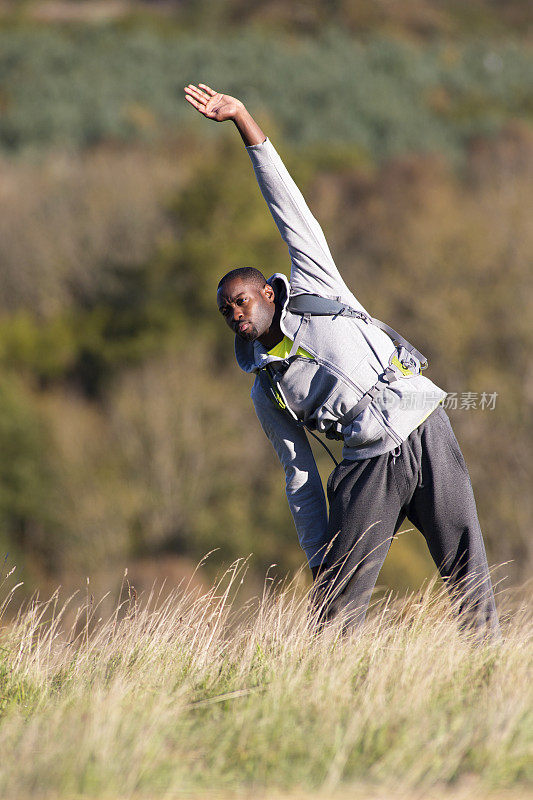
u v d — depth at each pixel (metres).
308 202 131.75
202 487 90.38
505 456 88.00
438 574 12.33
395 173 141.50
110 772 7.86
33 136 165.50
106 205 126.62
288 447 12.73
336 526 11.98
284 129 185.62
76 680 11.30
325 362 11.68
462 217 104.50
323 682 10.02
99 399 112.94
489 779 7.78
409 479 11.77
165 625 12.51
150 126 164.38
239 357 12.56
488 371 90.69
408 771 7.92
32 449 91.00
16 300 125.38
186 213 125.81
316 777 8.01
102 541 88.12
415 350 12.05
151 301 119.19
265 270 123.81
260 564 87.50
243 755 8.49
